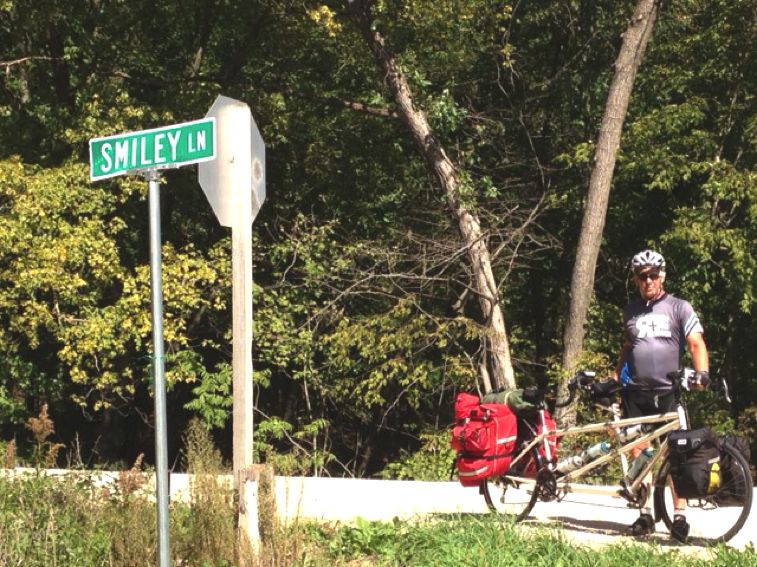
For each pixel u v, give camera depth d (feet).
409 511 27.71
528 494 26.14
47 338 63.41
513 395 25.36
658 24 66.80
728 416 53.36
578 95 68.33
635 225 70.90
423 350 60.64
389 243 64.23
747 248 59.16
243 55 69.00
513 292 73.61
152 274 15.47
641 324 23.84
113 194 61.46
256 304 63.87
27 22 62.49
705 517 23.79
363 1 59.67
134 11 67.10
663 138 64.23
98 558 19.77
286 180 72.54
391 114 64.59
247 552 18.75
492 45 65.41
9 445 24.29
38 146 63.98
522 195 68.23
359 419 74.90
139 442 81.15
